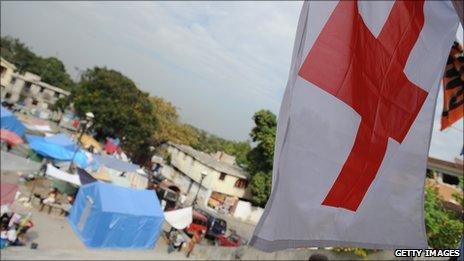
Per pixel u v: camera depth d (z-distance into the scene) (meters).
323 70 2.45
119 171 28.50
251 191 41.06
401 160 2.96
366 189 2.78
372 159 2.76
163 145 59.22
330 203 2.60
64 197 22.69
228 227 33.12
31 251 15.00
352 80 2.56
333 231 2.64
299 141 2.42
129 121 50.66
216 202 40.59
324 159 2.52
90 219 17.81
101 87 50.69
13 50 100.50
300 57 2.37
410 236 3.04
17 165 21.86
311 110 2.43
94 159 27.64
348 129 2.60
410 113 2.95
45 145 24.62
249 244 2.23
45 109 70.81
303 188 2.46
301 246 2.46
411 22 2.89
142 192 19.70
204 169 42.03
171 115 62.84
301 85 2.39
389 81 2.80
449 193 17.16
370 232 2.85
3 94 66.19
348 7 2.52
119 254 17.64
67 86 96.50
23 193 21.41
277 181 2.30
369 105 2.70
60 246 16.33
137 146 52.38
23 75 72.88
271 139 37.84
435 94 3.07
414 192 3.05
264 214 2.26
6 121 28.53
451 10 3.09
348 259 15.85
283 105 2.35
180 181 46.22
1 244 14.60
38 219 18.53
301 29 2.36
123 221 17.94
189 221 20.92
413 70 2.92
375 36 2.70
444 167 18.94
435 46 3.02
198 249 21.31
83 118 49.72
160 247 20.73
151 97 62.38
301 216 2.46
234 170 43.41
